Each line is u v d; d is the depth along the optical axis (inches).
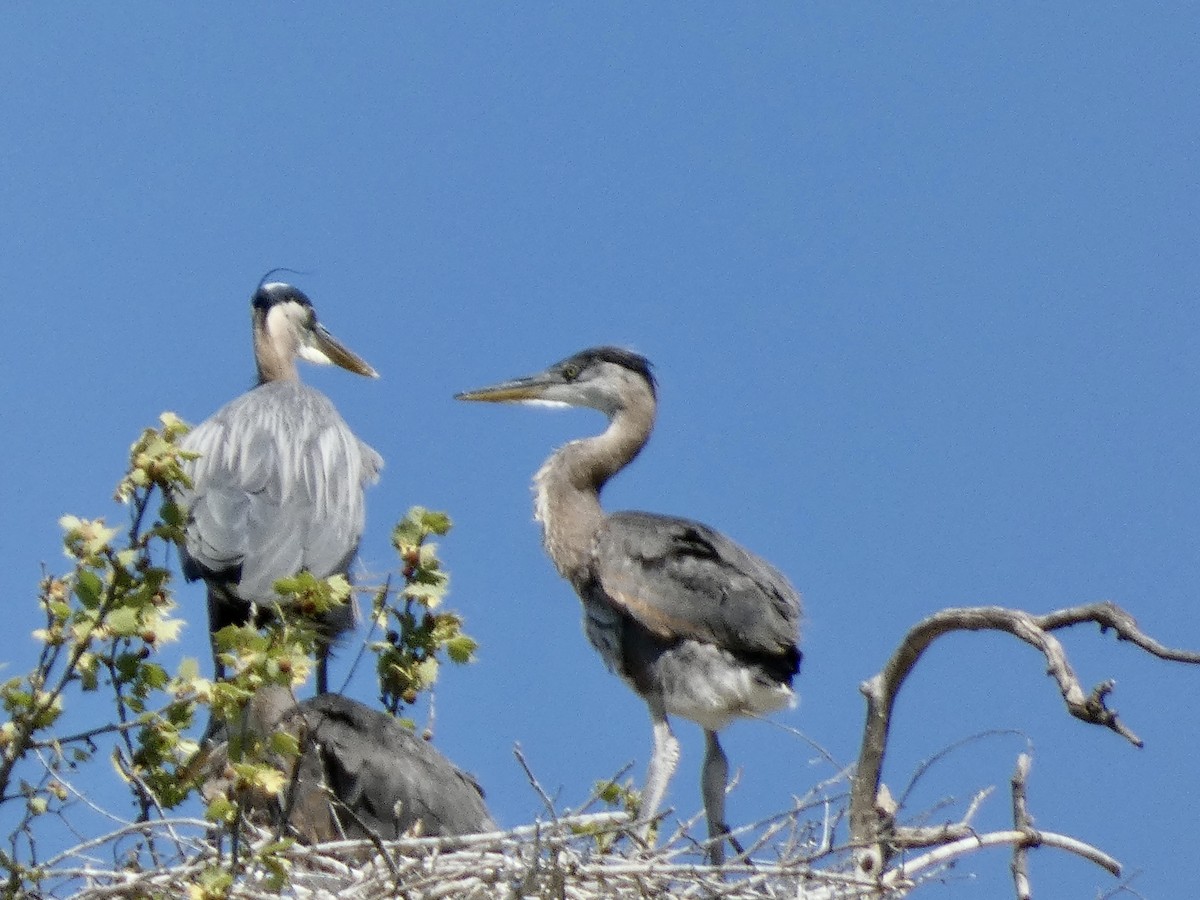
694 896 445.7
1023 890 462.6
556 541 679.7
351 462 676.1
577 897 439.2
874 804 476.4
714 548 637.3
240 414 676.7
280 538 635.5
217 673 468.1
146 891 418.9
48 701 409.7
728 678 621.9
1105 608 449.7
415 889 430.6
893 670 480.1
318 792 519.8
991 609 460.8
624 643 649.6
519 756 445.1
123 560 415.2
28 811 412.5
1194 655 438.6
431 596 496.4
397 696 530.0
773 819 472.7
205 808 454.6
